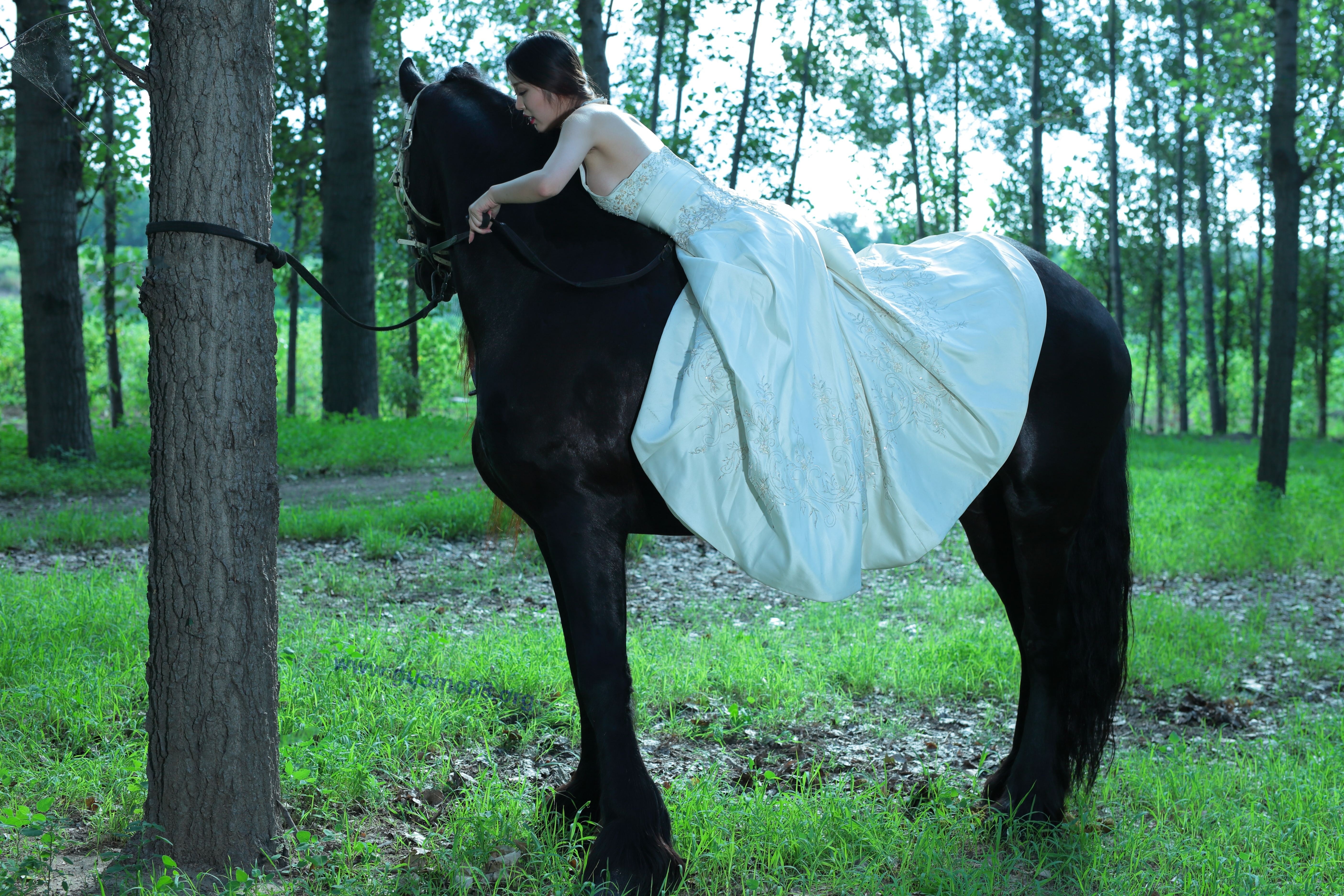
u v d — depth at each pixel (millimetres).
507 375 3033
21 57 3375
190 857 2920
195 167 2818
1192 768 3902
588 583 2988
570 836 3195
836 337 3078
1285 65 11289
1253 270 36312
